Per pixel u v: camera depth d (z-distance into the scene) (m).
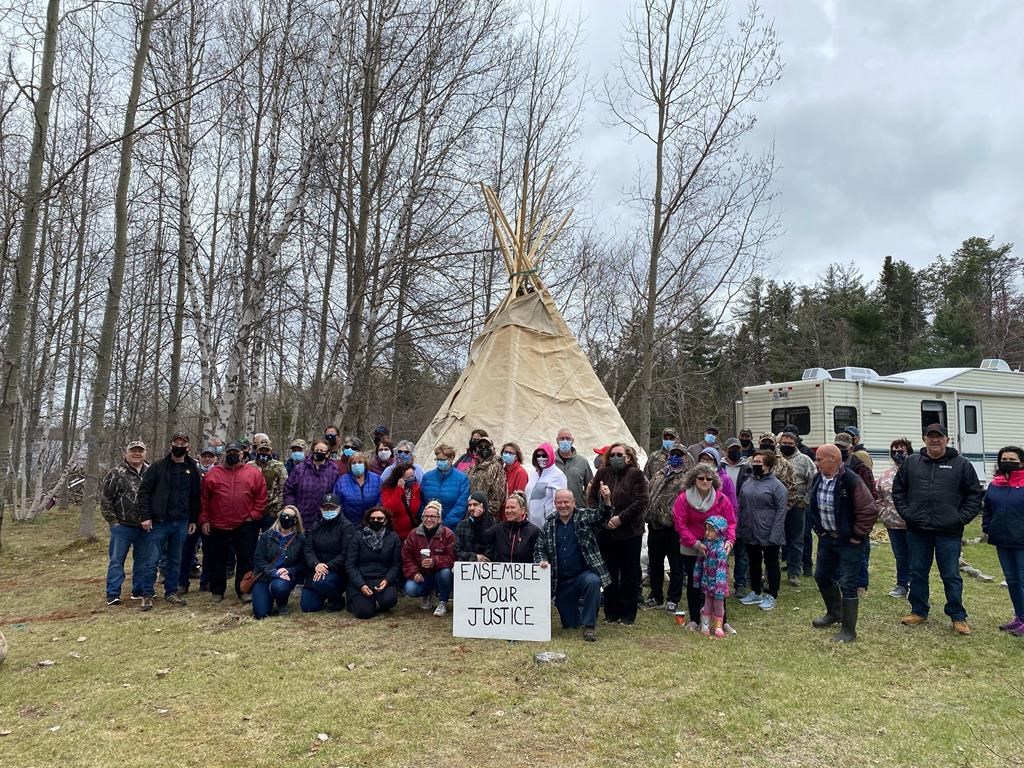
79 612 6.79
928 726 4.06
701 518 6.18
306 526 7.42
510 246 11.12
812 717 4.19
